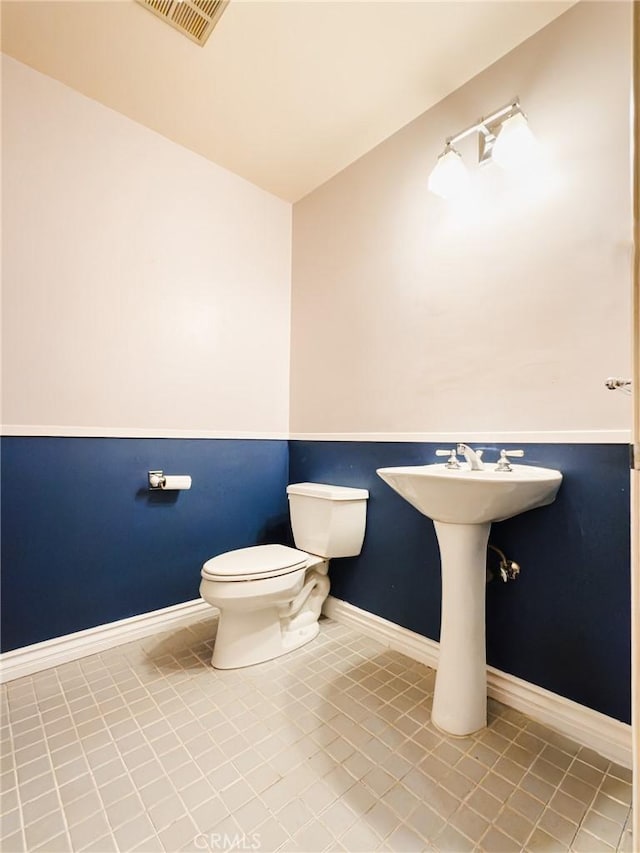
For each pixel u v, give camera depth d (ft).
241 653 4.99
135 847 2.76
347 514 5.83
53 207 5.09
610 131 3.89
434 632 5.13
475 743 3.75
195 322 6.39
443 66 4.85
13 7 4.21
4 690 4.50
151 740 3.75
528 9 4.17
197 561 6.37
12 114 4.80
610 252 3.85
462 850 2.76
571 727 3.88
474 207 4.91
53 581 5.07
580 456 3.99
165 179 6.06
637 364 2.16
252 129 5.90
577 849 2.77
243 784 3.26
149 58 4.79
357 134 5.98
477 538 3.94
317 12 4.25
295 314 7.53
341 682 4.69
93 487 5.39
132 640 5.64
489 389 4.72
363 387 6.24
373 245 6.16
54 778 3.31
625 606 3.70
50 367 5.07
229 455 6.77
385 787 3.24
